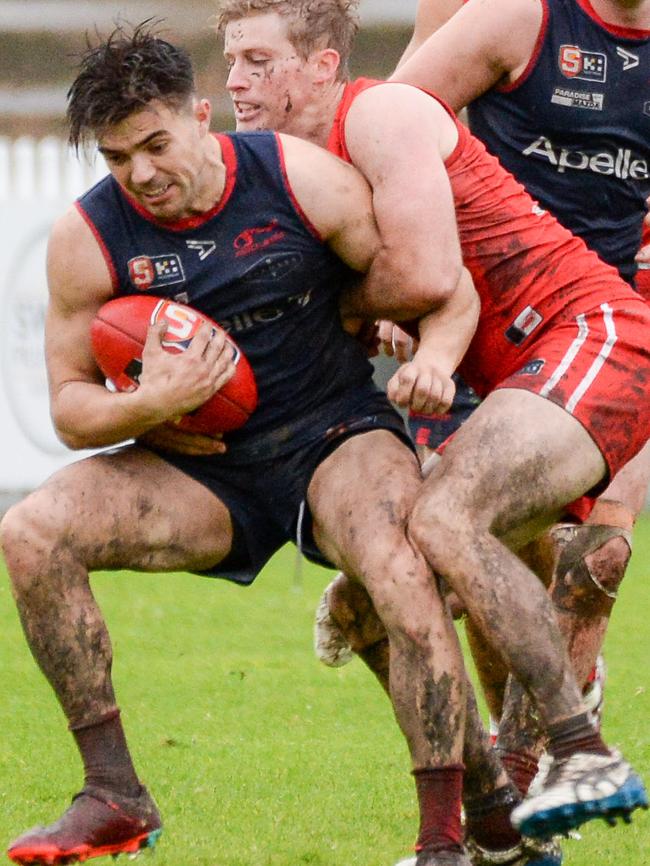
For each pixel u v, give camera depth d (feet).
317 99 53.06
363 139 50.11
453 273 49.03
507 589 45.88
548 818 45.32
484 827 52.01
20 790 66.59
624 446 48.91
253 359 50.31
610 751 46.29
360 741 76.74
